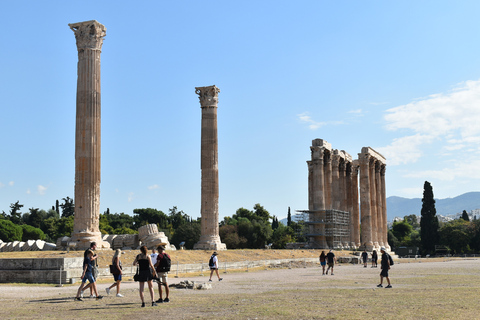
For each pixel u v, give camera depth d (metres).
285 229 120.88
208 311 16.73
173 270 37.56
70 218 124.81
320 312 16.25
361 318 14.93
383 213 100.19
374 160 94.12
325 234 79.94
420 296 21.41
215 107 59.00
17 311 16.78
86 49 40.75
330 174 83.25
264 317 15.23
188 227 105.69
